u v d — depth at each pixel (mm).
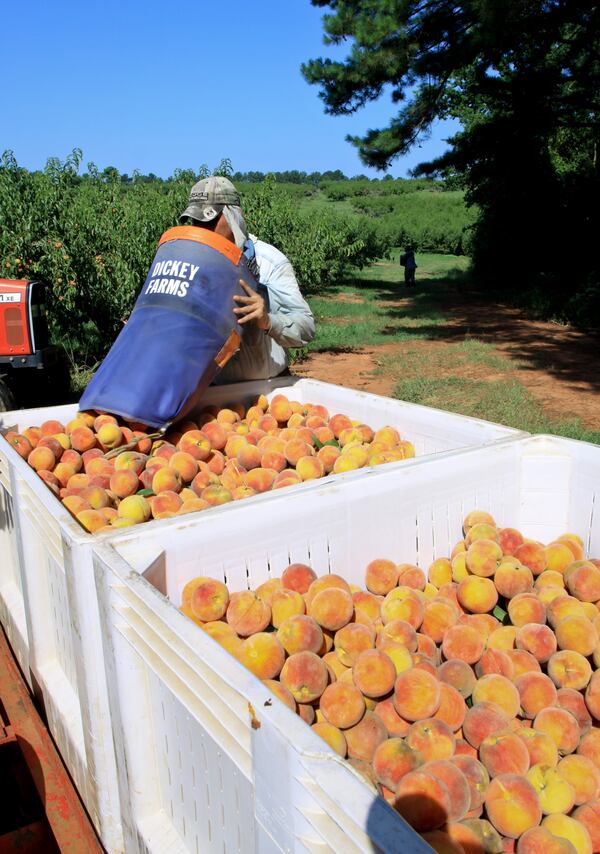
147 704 1676
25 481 2330
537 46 18719
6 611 2803
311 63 18594
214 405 3760
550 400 9789
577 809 1630
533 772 1640
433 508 2555
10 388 7102
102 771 1883
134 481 2803
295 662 1733
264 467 3055
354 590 2281
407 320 19266
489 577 2357
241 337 3340
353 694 1709
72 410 3523
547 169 26344
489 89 19562
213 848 1455
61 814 1959
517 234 28281
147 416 3107
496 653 1998
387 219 57781
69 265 9484
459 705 1808
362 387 11117
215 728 1287
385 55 17188
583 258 26125
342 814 935
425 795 1445
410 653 1965
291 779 1040
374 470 2438
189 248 3156
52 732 2322
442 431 3215
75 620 1892
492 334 16484
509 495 2770
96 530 2379
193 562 2020
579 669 1951
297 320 3801
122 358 3188
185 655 1335
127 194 12055
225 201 3311
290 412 3689
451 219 54750
